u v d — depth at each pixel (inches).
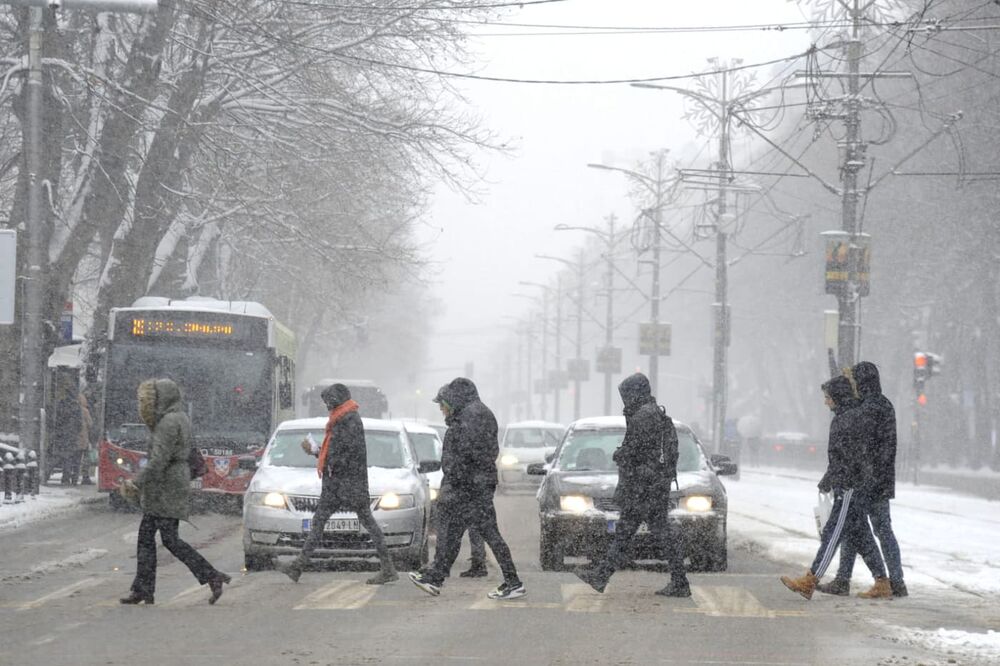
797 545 2262.6
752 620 1357.0
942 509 3668.8
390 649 1161.4
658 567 1959.9
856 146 3878.0
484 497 1510.8
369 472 1921.8
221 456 3107.8
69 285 3791.8
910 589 1643.7
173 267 4485.7
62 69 3501.5
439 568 1535.4
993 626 1339.8
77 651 1142.3
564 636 1243.2
